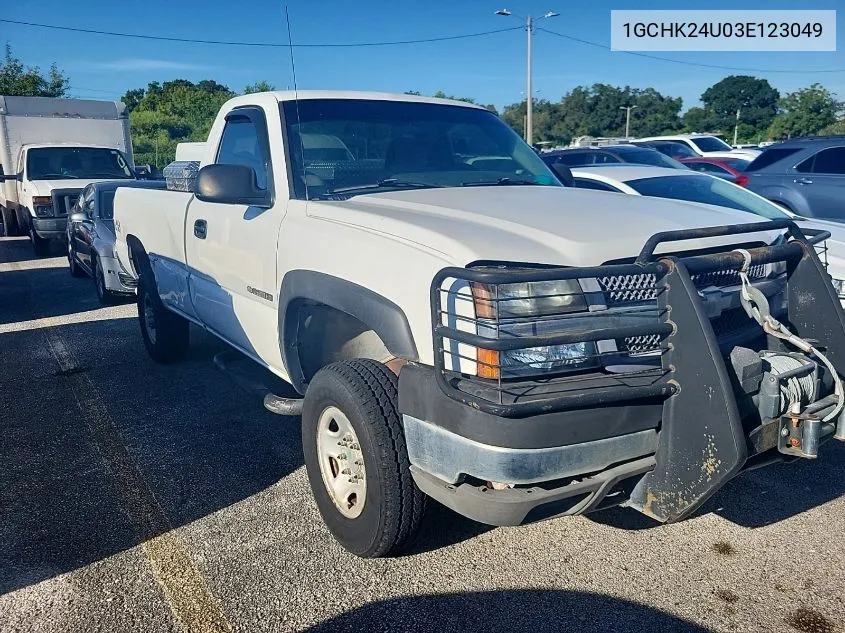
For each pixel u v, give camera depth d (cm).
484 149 461
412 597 312
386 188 406
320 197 390
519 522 267
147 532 367
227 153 472
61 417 530
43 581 326
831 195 1031
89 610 305
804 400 275
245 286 428
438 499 286
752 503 389
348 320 378
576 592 314
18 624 297
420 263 289
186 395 574
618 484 280
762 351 289
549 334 262
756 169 1148
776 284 325
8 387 602
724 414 251
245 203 412
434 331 266
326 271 341
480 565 334
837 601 306
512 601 309
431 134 449
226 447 471
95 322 848
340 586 320
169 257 562
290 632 291
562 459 255
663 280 268
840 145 1042
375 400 306
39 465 448
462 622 296
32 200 1399
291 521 376
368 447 304
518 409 242
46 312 916
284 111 417
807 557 338
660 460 272
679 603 306
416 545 342
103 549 352
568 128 8100
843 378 306
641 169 816
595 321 269
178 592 317
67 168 1538
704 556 340
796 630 288
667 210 357
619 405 260
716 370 253
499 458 251
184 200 529
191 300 529
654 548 347
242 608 306
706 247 313
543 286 268
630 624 294
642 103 8038
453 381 266
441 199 364
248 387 454
